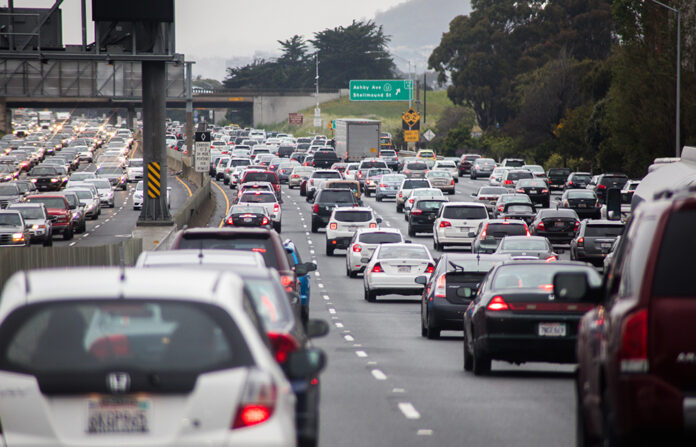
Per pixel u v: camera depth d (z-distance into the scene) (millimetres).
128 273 19078
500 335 43750
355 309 82688
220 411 17391
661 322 20953
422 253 88125
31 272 19328
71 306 17844
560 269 45688
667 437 21047
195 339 17953
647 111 175500
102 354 17969
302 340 26969
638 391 20969
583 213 165500
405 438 31391
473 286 61531
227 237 46000
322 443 30562
